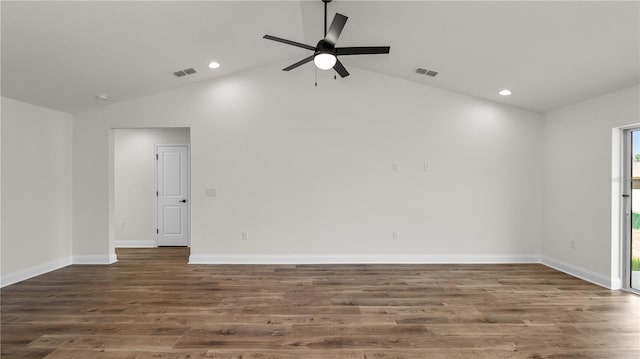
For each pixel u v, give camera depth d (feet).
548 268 15.01
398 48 12.99
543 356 7.57
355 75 16.08
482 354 7.67
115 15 9.43
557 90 12.98
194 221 16.10
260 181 16.07
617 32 8.63
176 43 11.93
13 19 8.70
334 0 10.29
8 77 11.69
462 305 10.59
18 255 13.50
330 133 16.07
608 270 12.34
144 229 20.52
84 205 16.12
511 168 16.01
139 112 16.07
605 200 12.47
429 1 9.46
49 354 7.66
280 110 16.10
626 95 11.59
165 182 20.58
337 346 8.02
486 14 9.43
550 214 15.39
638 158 11.94
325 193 16.06
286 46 14.25
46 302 10.93
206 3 9.93
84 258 16.11
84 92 14.11
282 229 16.07
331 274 14.10
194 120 16.08
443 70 14.05
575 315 9.81
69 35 9.92
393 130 16.07
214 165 16.10
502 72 12.80
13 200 13.35
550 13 8.63
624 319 9.53
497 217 16.02
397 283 12.85
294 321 9.41
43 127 14.70
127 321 9.42
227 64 14.89
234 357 7.54
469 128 16.01
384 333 8.68
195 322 9.36
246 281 13.16
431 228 16.02
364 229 16.03
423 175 16.05
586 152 13.33
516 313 9.95
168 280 13.34
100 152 16.12
